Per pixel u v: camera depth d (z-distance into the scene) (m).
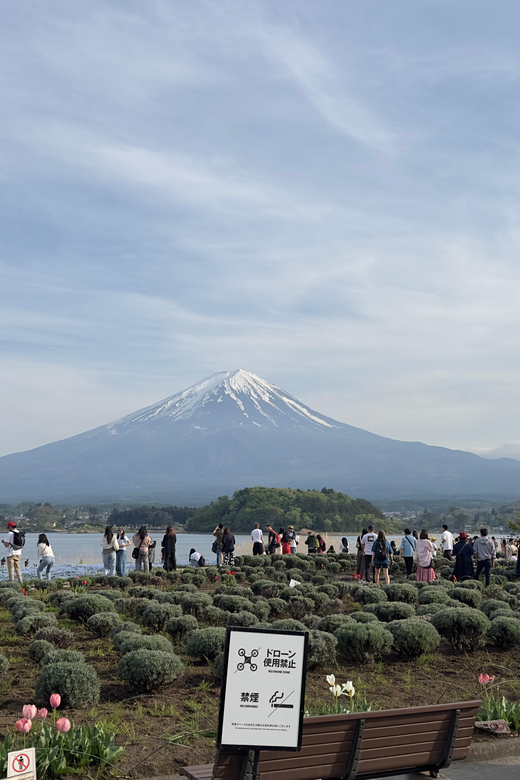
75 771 6.58
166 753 7.18
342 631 11.52
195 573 26.38
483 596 21.17
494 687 10.15
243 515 135.25
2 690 9.67
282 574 26.66
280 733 5.06
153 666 9.38
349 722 5.48
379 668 11.08
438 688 10.05
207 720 8.27
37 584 22.20
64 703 8.63
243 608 16.06
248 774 5.07
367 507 151.88
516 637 12.86
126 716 8.46
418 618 12.71
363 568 27.81
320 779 5.42
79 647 12.80
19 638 13.71
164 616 14.26
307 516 134.38
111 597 17.97
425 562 24.55
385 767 5.73
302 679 5.14
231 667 5.03
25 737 7.12
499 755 7.49
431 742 5.95
